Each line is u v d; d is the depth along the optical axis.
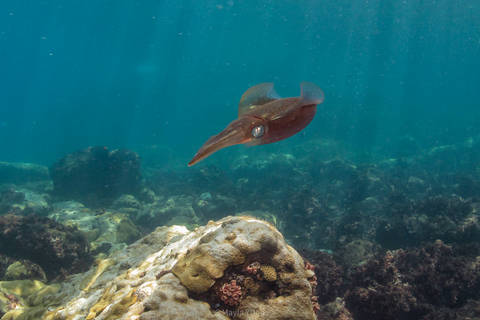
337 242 8.48
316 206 12.37
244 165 20.91
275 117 1.08
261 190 15.88
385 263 6.09
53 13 50.75
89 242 8.56
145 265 3.67
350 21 42.16
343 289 6.41
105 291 3.47
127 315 2.28
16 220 7.33
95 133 74.44
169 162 33.06
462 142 28.06
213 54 72.56
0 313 4.42
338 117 36.97
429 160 23.50
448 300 6.19
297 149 27.25
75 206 13.83
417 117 43.28
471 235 8.66
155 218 12.12
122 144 55.12
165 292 2.34
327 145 26.95
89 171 15.45
